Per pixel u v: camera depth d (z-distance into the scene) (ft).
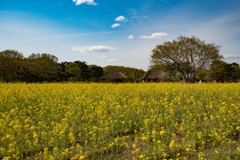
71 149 24.08
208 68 152.35
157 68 161.17
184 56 151.84
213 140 25.61
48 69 166.91
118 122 30.99
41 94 54.19
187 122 30.17
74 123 30.17
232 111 35.42
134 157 21.98
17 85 71.72
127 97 49.32
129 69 267.80
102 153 23.75
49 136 26.16
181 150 23.75
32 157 23.18
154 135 25.13
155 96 51.72
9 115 33.99
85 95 52.42
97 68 201.57
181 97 47.37
